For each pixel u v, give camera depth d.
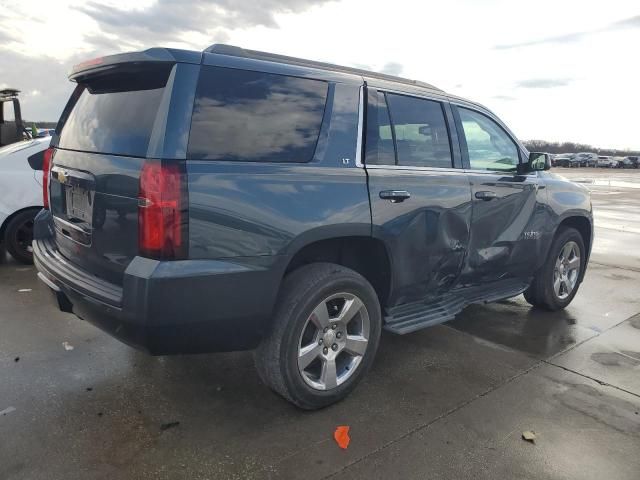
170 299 2.47
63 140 3.41
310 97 3.05
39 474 2.48
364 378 3.59
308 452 2.72
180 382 3.44
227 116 2.69
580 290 6.03
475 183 3.95
